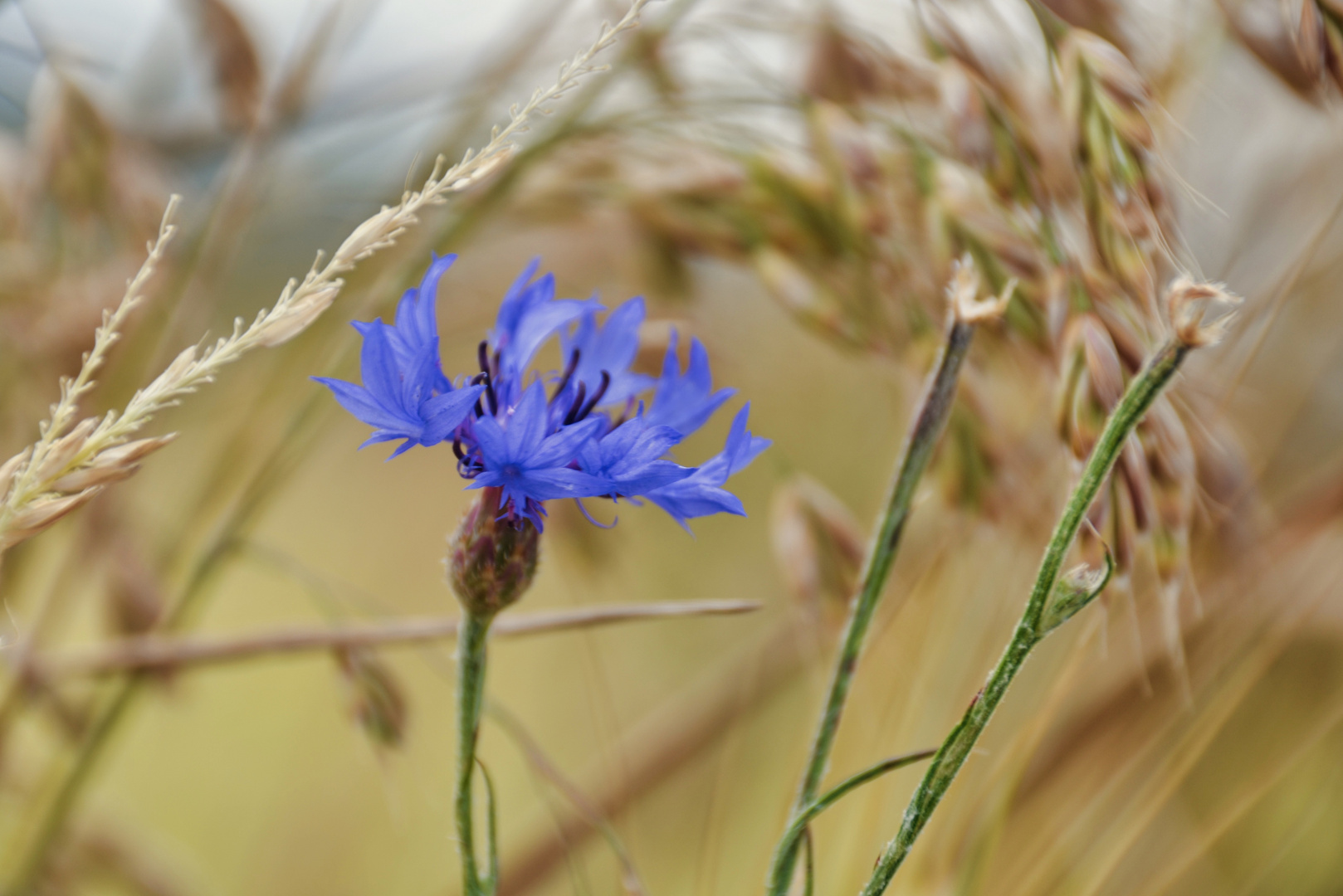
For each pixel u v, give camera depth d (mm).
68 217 470
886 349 459
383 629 451
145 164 477
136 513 483
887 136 453
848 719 456
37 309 463
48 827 466
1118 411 375
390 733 453
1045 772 457
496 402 417
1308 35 419
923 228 443
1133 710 457
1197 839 468
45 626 480
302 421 468
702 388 411
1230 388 438
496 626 422
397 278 469
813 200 456
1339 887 475
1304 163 468
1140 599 458
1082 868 457
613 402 422
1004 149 433
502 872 476
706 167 461
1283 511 468
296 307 376
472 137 481
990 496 445
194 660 456
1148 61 440
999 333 441
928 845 444
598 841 477
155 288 472
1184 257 419
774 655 481
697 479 396
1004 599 447
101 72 475
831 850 460
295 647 453
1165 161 419
